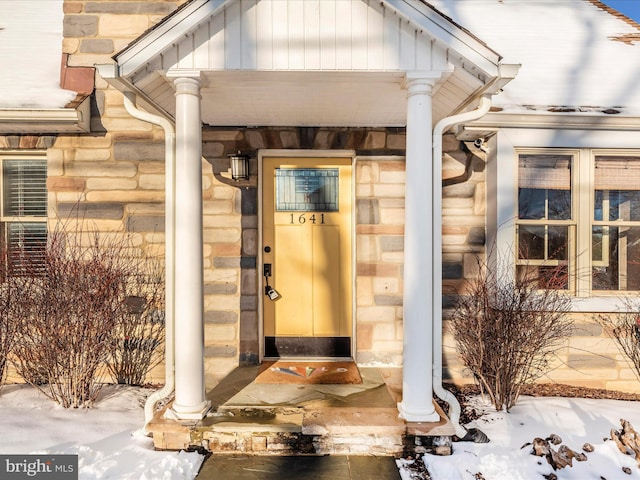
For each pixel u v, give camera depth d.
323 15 3.09
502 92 4.49
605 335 4.53
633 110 4.34
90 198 4.61
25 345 3.89
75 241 4.57
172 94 3.61
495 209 4.45
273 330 4.73
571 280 4.55
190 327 3.15
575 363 4.54
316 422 3.16
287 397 3.65
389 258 4.64
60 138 4.59
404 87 3.29
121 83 3.10
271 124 4.52
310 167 4.71
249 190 4.59
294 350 4.73
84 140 4.60
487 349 3.91
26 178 4.71
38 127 4.43
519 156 4.55
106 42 4.65
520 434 3.36
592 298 4.46
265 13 3.08
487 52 3.02
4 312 3.98
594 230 4.61
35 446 3.07
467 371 4.61
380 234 4.64
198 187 3.18
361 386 3.93
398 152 4.63
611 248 4.62
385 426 3.10
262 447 3.10
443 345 4.63
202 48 3.07
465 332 4.13
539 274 4.52
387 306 4.64
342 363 4.63
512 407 3.88
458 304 4.50
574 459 2.92
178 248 3.14
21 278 4.00
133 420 3.58
